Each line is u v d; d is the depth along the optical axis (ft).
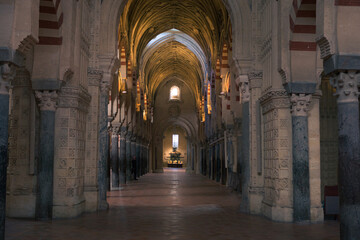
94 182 40.45
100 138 42.86
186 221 34.35
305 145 33.12
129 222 33.47
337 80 23.57
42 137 33.47
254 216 37.70
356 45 23.40
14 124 37.52
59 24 32.07
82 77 39.17
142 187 75.41
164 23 99.86
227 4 43.50
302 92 32.83
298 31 32.35
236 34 42.16
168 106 163.53
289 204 34.17
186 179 105.29
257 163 39.70
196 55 121.29
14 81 37.76
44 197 33.63
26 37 23.53
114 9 43.27
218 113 85.35
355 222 21.90
